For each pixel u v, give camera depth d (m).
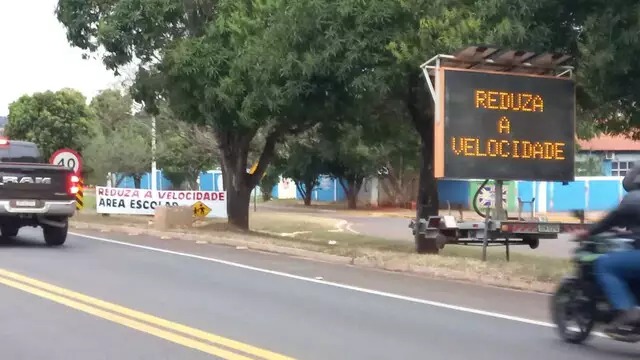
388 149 37.53
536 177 14.88
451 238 16.50
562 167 15.05
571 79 15.11
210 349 7.61
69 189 16.95
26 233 20.69
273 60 17.02
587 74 13.45
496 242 16.77
